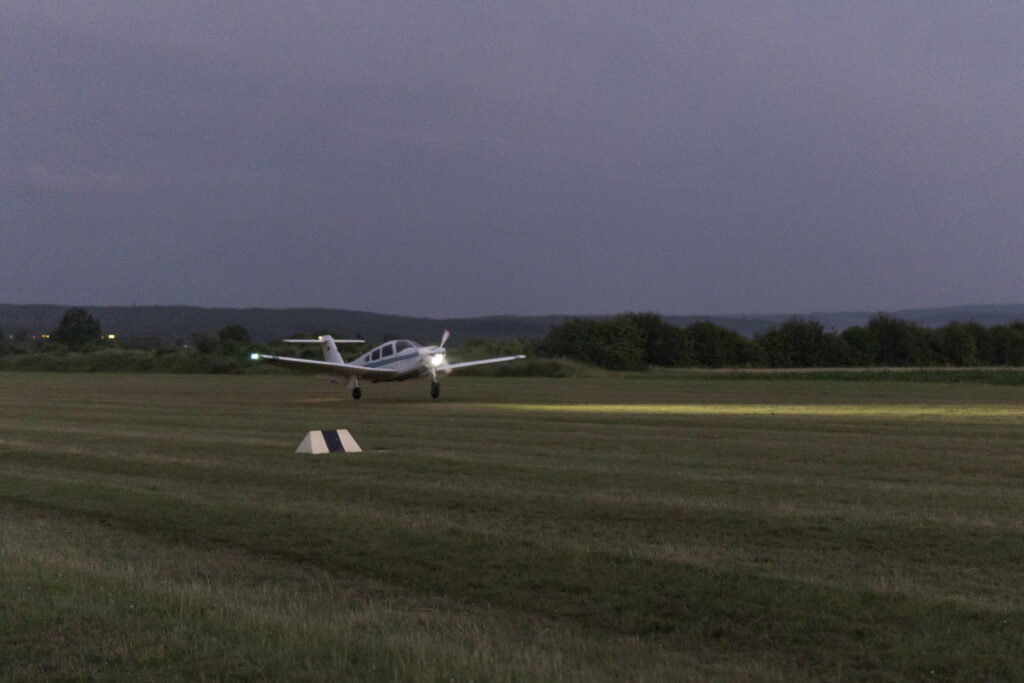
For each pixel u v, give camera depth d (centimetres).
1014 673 592
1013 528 970
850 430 2130
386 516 1072
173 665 575
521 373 6419
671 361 9106
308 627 657
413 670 564
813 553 884
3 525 1080
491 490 1245
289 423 2366
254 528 1034
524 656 608
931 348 9694
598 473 1404
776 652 644
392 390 4306
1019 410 2841
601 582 805
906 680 589
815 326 9631
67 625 652
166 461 1577
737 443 1842
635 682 572
